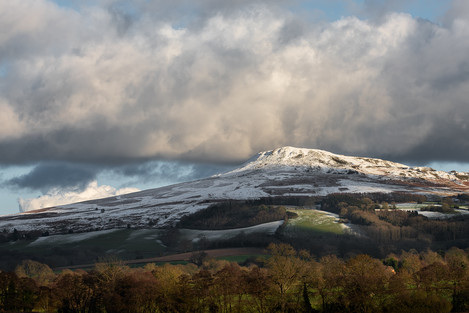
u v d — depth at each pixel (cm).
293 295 12000
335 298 11375
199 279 12075
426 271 12300
